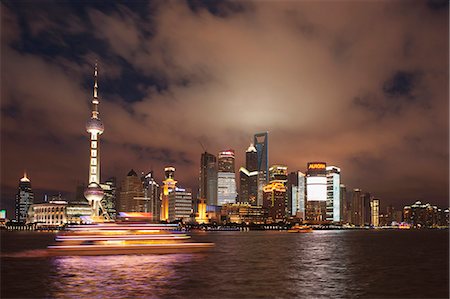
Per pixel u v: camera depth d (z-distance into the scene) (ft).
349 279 306.96
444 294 252.01
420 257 495.41
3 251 551.18
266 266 384.47
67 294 244.22
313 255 513.86
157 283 280.31
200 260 424.46
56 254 445.78
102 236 458.91
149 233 479.41
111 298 233.76
